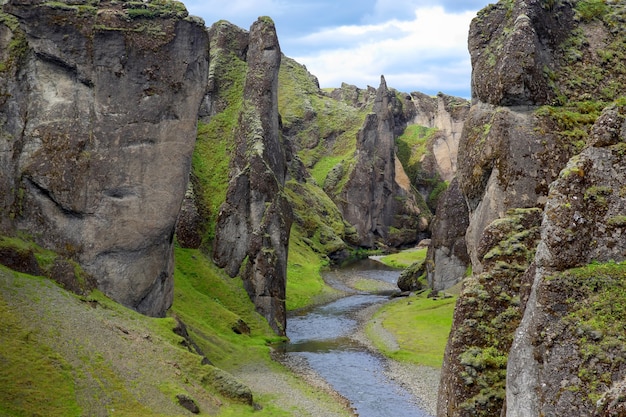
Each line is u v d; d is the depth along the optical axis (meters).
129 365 43.16
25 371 37.34
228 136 103.44
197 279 84.50
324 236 182.50
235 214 90.38
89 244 56.53
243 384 48.34
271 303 85.88
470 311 34.69
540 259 27.03
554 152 46.38
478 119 52.47
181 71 61.28
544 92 48.66
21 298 44.31
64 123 56.31
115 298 57.38
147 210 59.44
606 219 26.47
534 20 50.00
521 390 25.94
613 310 24.42
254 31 108.25
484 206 49.00
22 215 53.84
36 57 56.31
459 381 32.88
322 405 51.75
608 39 52.09
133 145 58.94
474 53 57.22
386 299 117.12
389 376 62.91
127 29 59.03
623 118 27.77
